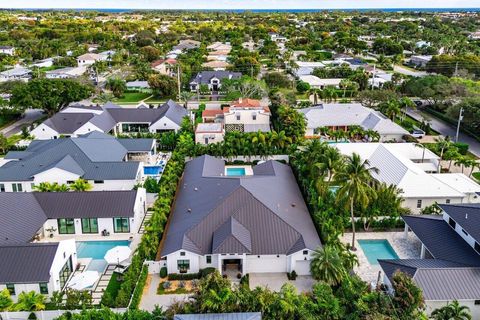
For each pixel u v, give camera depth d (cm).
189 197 6525
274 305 4234
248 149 8944
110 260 5184
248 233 5434
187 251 5188
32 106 11550
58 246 4988
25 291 4794
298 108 12612
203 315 4075
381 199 6334
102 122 10469
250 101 11256
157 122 10694
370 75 16225
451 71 16875
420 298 4156
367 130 10088
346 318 4244
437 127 11438
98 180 7381
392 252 5775
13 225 5628
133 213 6197
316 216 6047
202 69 18188
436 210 6481
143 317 4188
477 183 7706
